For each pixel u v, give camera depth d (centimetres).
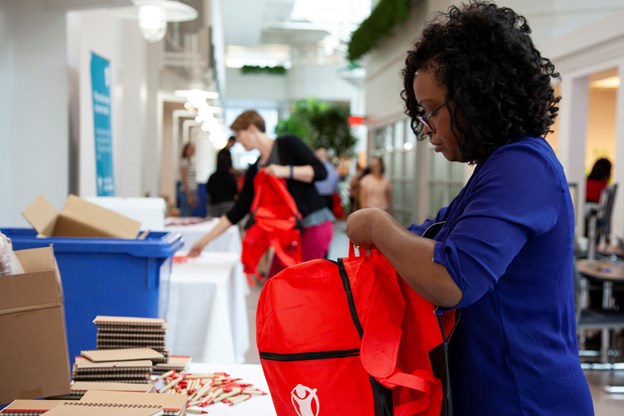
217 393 165
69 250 242
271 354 127
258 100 3369
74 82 520
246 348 388
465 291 106
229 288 337
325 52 3128
